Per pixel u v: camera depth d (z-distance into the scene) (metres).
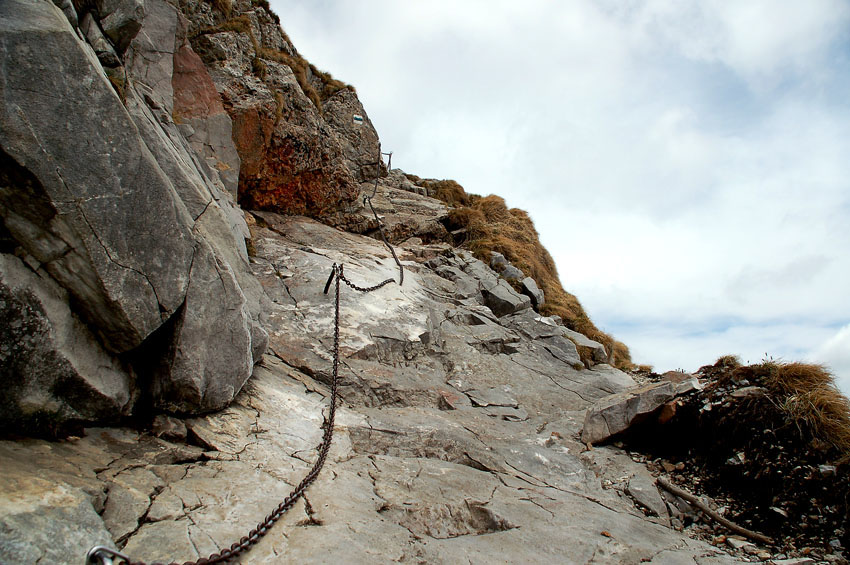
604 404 7.61
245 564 3.34
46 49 3.71
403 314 9.48
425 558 3.83
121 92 5.71
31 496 3.05
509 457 6.49
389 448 5.91
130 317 4.27
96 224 4.02
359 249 12.30
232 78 11.45
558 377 9.89
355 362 7.68
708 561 4.69
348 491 4.57
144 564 2.73
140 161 4.28
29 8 3.78
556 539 4.59
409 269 12.34
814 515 5.39
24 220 3.78
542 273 16.92
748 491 6.00
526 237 18.31
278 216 12.68
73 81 3.85
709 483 6.31
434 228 16.44
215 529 3.60
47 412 3.96
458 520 4.66
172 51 9.22
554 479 6.23
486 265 14.68
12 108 3.55
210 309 4.98
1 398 3.70
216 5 12.77
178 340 4.71
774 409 6.22
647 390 7.23
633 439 7.30
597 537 4.77
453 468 5.71
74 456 3.87
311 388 6.62
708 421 6.70
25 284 3.74
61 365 3.95
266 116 11.56
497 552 4.19
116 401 4.38
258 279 8.86
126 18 5.88
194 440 4.78
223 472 4.38
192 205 6.33
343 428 5.92
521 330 11.55
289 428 5.51
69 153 3.84
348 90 20.88
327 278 9.50
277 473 4.62
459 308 11.30
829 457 5.69
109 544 3.10
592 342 11.54
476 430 7.03
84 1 5.49
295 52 18.55
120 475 3.87
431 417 6.98
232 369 5.26
